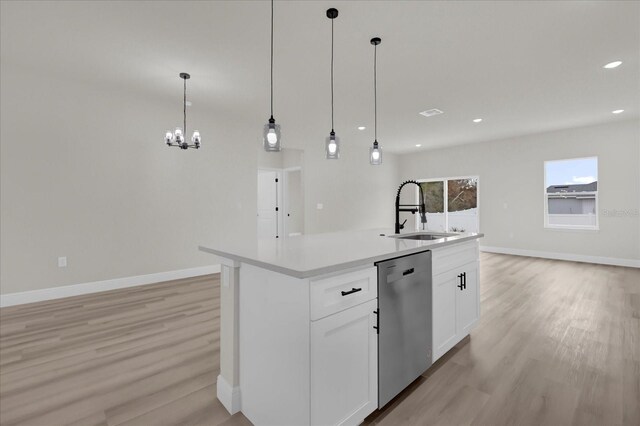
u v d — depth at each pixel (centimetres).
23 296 339
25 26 251
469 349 239
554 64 319
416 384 194
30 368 210
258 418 158
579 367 211
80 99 371
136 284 414
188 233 459
